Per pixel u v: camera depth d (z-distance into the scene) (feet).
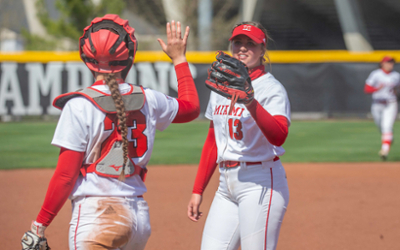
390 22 296.10
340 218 60.34
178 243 50.80
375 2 300.40
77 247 23.70
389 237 52.39
